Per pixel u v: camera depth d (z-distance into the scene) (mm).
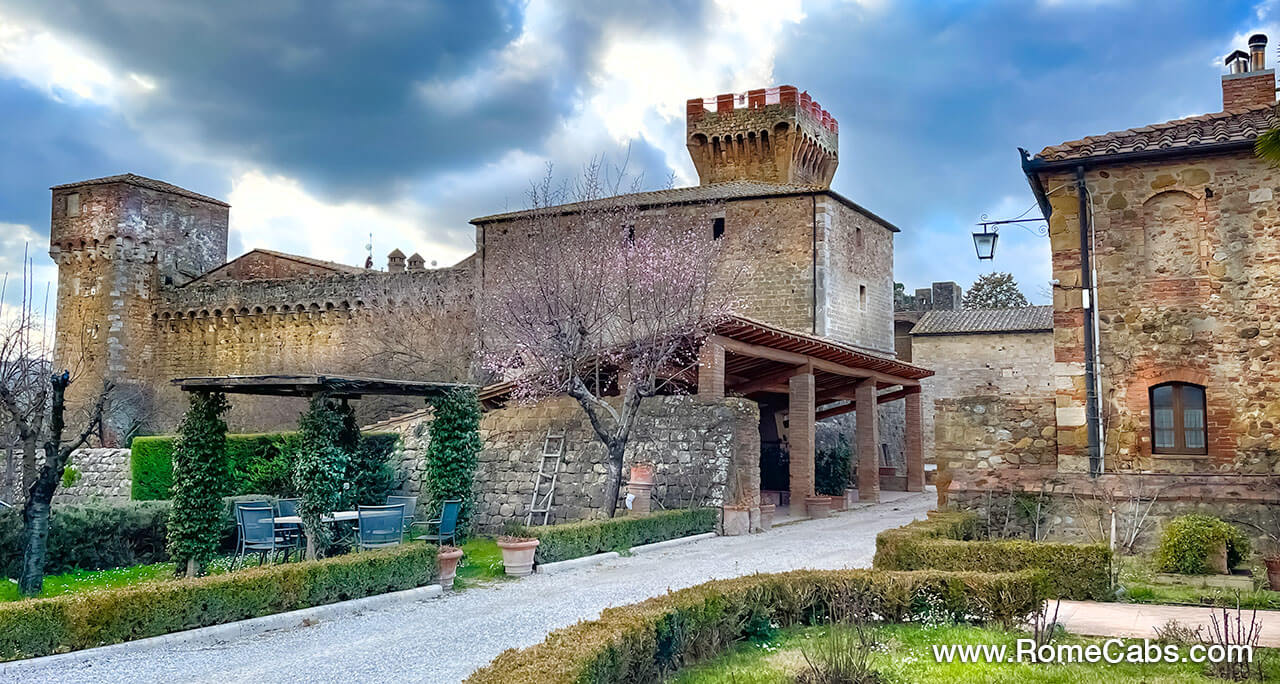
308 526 14992
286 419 42375
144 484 27578
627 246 28953
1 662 9734
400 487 24156
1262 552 14203
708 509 21125
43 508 13906
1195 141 16547
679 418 22938
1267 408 15906
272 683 9289
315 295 45594
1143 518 14977
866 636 9805
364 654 10453
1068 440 16828
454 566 14852
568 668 7418
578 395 21141
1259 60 19688
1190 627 10539
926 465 44844
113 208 50750
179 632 11031
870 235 39938
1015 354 43656
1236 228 16406
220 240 55531
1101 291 17062
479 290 37750
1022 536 15602
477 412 18953
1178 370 16469
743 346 24266
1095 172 17281
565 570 16250
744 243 35719
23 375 23766
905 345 54281
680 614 9555
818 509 26000
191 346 50094
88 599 10453
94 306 50625
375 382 16484
